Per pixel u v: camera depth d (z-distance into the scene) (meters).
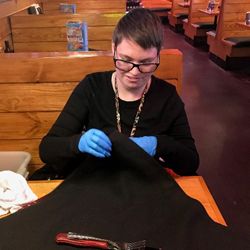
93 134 0.88
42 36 2.75
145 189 0.82
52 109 1.46
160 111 1.04
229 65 4.79
